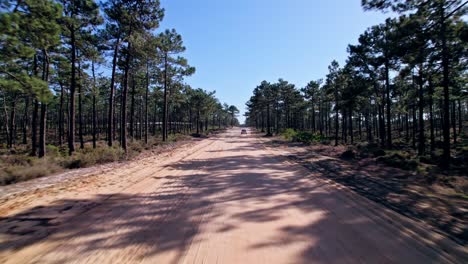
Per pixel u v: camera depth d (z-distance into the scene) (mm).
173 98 35281
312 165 11586
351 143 28531
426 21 10742
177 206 5461
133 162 12984
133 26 17719
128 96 36219
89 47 18094
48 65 15953
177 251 3443
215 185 7535
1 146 29797
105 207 5398
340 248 3539
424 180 8297
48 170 9508
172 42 27422
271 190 6891
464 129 41344
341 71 25438
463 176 9242
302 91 45656
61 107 28844
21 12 9125
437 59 11836
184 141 31312
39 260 3229
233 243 3684
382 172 9711
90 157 12273
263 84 55281
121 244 3648
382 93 24484
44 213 5020
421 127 17812
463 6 10156
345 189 6957
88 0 14945
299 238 3861
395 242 3719
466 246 3576
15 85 9430
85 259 3238
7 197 6234
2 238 3861
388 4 10578
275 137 41312
